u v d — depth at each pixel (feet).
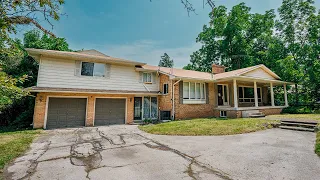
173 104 40.86
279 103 61.82
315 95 54.95
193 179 10.61
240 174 11.16
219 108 44.62
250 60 75.61
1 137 24.03
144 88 44.83
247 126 27.48
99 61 38.83
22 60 54.44
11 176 11.47
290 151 15.71
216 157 14.62
